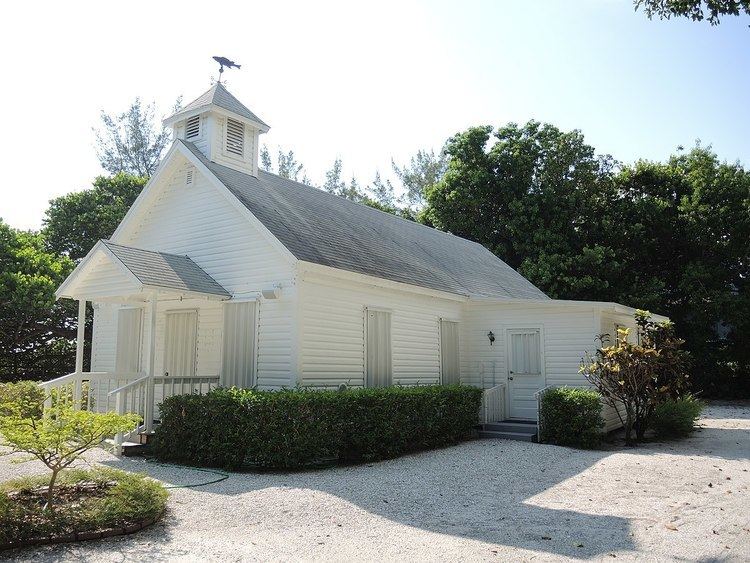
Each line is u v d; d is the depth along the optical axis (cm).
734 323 2730
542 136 3359
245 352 1248
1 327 2242
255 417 969
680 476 976
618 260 3109
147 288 1129
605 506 772
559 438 1351
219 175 1364
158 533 623
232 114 1509
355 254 1423
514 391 1661
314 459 1020
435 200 3509
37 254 2408
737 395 2875
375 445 1105
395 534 632
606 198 3247
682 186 3131
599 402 1338
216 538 609
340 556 557
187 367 1353
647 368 1358
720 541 618
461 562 545
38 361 2539
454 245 2386
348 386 1297
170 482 870
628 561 554
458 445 1318
